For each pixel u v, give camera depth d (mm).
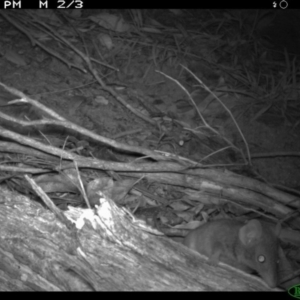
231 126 1688
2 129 1291
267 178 1545
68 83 1714
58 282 1030
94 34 1934
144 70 1845
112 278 1044
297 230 1361
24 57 1764
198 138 1609
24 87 1658
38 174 1355
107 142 1331
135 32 1981
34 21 1877
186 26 2080
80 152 1479
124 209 1224
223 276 1108
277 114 1760
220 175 1370
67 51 1830
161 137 1547
